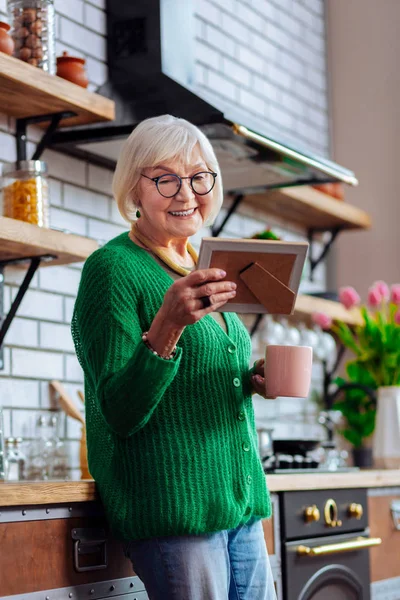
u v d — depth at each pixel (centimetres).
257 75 476
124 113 324
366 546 331
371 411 468
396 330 441
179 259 225
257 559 220
